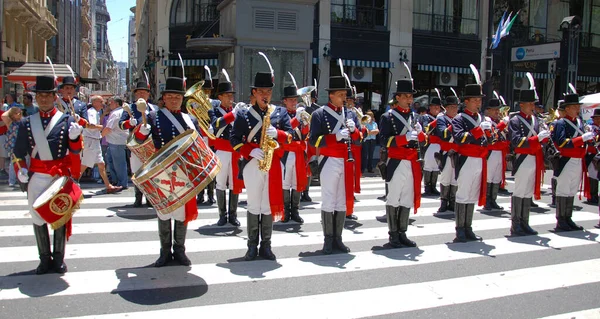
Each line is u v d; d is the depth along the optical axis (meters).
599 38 28.73
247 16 13.59
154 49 28.14
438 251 6.71
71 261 5.92
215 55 22.47
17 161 5.27
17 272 5.51
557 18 27.12
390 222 6.83
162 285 5.22
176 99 5.70
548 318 4.69
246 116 5.99
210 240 7.01
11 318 4.38
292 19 13.95
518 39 25.89
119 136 10.44
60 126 5.38
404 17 23.55
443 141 9.29
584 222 8.72
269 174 6.02
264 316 4.56
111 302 4.76
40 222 5.37
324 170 6.44
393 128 6.68
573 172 7.91
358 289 5.26
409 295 5.14
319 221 8.39
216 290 5.13
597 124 10.41
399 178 6.70
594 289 5.45
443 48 24.67
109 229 7.43
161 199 5.16
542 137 7.49
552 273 5.92
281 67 14.05
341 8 22.69
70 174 5.46
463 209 7.18
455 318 4.64
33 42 38.31
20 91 24.53
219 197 7.86
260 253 6.25
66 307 4.62
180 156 5.02
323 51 22.11
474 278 5.69
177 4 23.92
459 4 25.12
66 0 57.00
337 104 6.38
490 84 16.69
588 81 28.80
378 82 23.88
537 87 27.34
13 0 30.03
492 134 9.20
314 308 4.76
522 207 7.68
